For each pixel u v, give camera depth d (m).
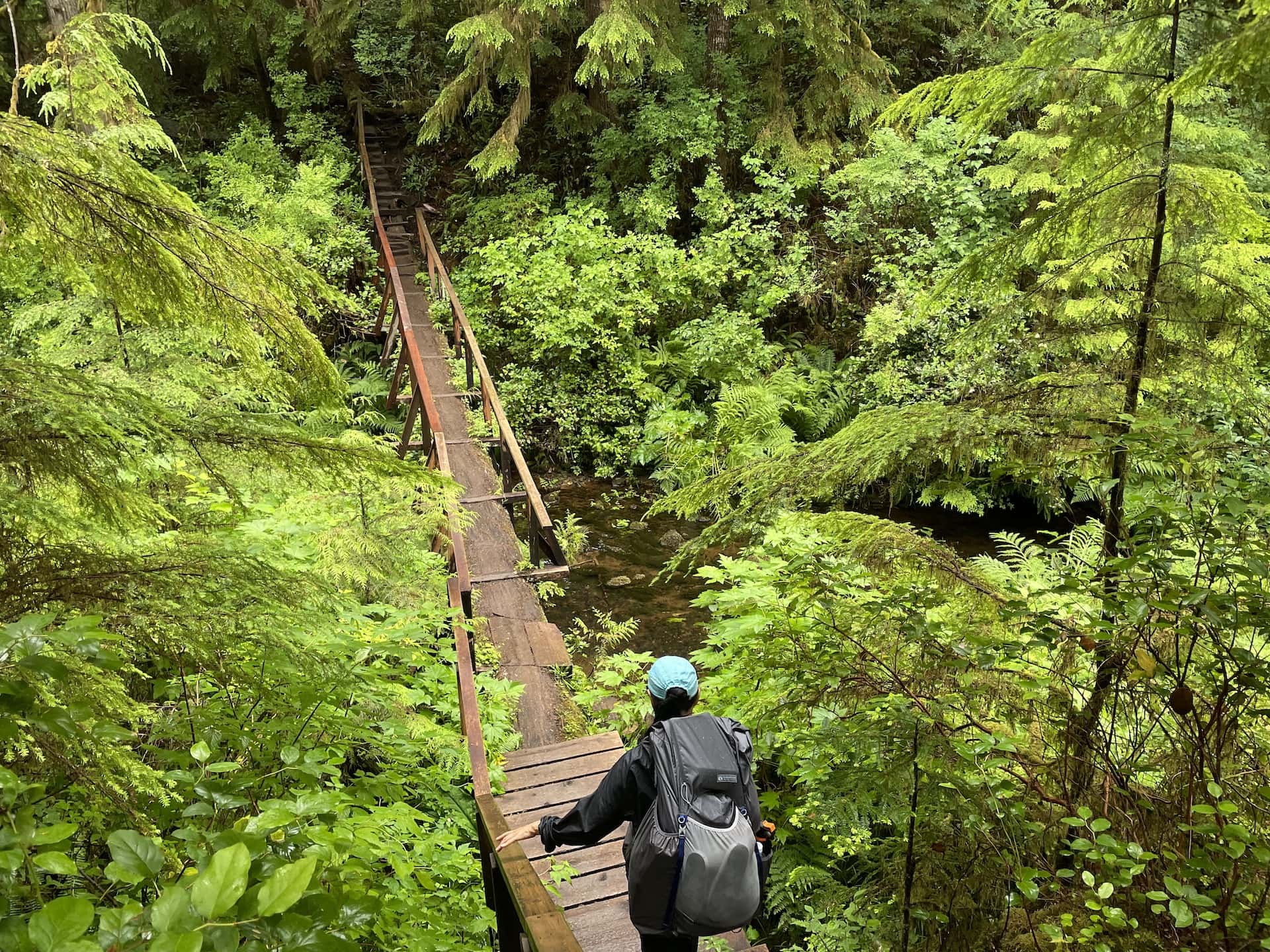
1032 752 2.64
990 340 3.03
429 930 2.55
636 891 2.46
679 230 12.77
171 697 2.46
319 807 1.58
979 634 2.62
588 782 4.53
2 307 6.93
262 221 11.27
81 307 5.08
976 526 9.86
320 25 13.02
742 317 11.29
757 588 4.78
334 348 11.69
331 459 2.25
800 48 12.02
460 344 10.20
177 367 4.86
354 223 12.25
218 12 12.51
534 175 12.64
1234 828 1.82
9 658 1.15
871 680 2.64
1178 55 2.62
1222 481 2.21
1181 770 2.24
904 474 2.88
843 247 11.89
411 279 11.91
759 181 11.60
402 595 4.58
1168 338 2.62
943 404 2.89
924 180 10.84
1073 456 2.64
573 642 7.88
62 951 0.85
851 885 3.84
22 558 1.92
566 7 11.06
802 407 10.74
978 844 2.38
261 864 1.19
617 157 12.41
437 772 4.01
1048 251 3.00
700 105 11.68
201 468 2.17
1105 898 1.92
